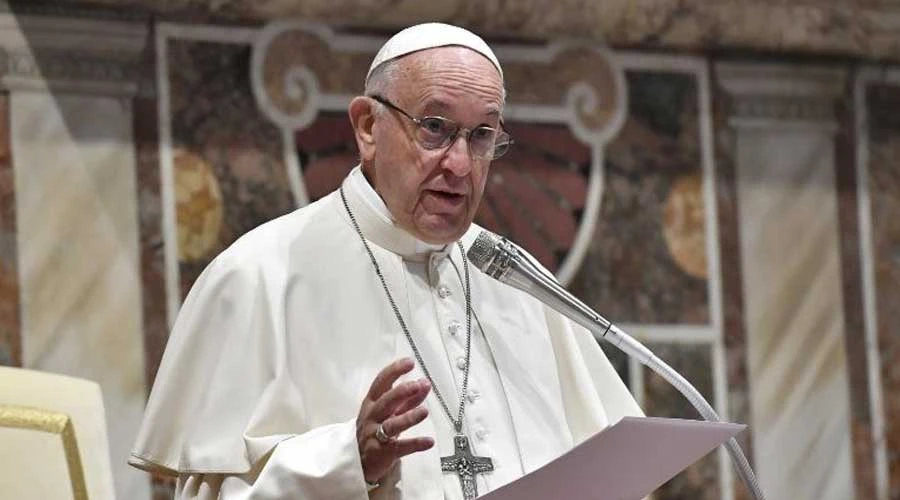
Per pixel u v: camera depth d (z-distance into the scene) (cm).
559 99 2389
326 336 1317
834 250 2509
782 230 2484
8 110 2072
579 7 2369
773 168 2497
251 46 2214
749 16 2464
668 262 2414
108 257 2091
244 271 1320
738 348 2431
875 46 2553
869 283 2519
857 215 2528
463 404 1328
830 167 2528
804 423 2445
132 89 2138
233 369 1280
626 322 2377
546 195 2361
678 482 2362
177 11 2170
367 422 1142
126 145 2123
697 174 2452
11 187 2058
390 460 1148
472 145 1292
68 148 2091
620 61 2431
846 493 2452
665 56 2459
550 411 1368
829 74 2548
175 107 2159
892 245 2541
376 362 1322
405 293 1368
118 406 2070
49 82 2094
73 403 1312
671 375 1306
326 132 2245
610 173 2403
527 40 2380
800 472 2433
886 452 2484
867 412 2484
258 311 1302
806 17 2500
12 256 2045
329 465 1149
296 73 2234
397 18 2275
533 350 1402
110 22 2136
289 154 2217
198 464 1247
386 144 1303
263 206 2194
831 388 2469
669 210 2427
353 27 2272
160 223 2127
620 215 2398
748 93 2500
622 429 1116
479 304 1403
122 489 2059
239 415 1263
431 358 1345
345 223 1385
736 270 2450
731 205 2462
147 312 2102
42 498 1272
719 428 1180
